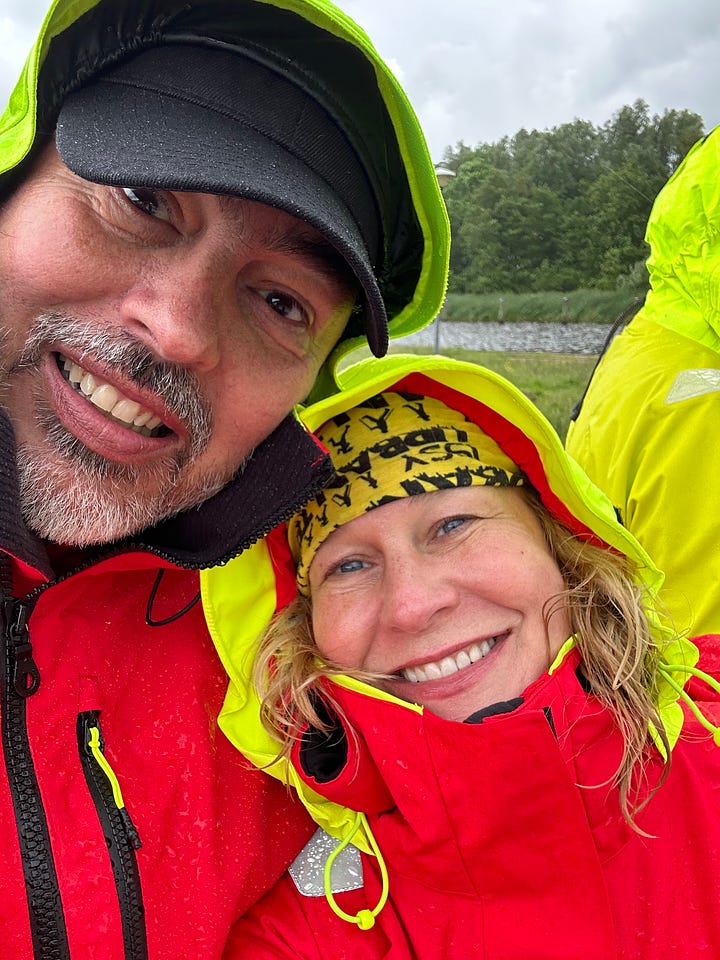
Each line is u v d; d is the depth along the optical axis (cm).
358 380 43
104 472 32
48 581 33
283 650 41
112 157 26
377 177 34
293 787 41
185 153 27
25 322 31
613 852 37
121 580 38
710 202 61
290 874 40
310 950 37
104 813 32
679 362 63
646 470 62
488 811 35
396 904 38
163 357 31
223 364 32
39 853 31
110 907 31
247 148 28
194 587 39
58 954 30
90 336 31
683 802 39
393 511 38
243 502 36
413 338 646
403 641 38
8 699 32
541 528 44
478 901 37
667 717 42
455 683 38
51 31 29
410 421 40
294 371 35
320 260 33
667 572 60
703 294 62
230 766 38
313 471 35
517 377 450
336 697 40
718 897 38
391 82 31
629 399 65
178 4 29
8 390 32
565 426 333
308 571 41
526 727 34
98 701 34
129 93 29
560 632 40
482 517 39
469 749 35
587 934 35
